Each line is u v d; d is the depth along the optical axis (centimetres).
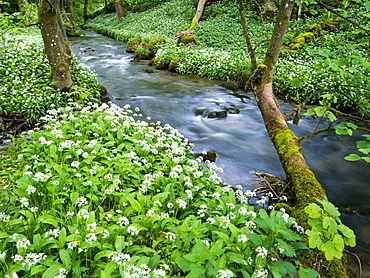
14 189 341
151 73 1461
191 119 896
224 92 1176
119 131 554
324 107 380
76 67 956
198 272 222
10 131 661
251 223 309
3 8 2158
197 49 1686
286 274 281
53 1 780
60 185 370
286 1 534
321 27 1595
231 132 818
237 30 1912
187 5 2930
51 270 243
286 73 1132
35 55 962
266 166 642
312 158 697
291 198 458
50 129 558
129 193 388
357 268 367
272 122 573
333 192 561
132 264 255
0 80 792
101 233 297
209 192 416
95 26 3616
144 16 3073
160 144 526
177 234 308
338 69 333
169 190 388
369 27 407
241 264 272
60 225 320
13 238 263
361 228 455
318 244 251
